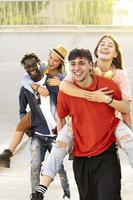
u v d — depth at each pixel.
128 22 24.39
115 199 5.88
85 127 5.92
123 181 8.85
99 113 5.88
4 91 14.78
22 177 9.19
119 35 21.67
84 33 22.34
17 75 16.09
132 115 12.15
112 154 5.94
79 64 5.80
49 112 7.27
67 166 9.65
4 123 12.46
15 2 24.64
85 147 5.94
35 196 5.91
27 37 21.58
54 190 8.53
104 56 6.09
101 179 5.91
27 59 7.21
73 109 5.91
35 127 7.36
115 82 6.08
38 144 7.37
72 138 6.02
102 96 5.82
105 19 24.47
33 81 7.27
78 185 6.08
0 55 18.44
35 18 24.64
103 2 24.61
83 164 5.98
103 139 5.92
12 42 20.55
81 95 5.84
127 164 9.70
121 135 5.90
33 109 7.30
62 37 21.55
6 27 23.28
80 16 24.61
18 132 7.28
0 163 7.09
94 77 5.92
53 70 7.24
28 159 10.11
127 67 16.31
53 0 24.89
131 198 8.10
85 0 24.62
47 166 5.98
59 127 6.13
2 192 8.46
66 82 5.95
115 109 5.91
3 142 11.00
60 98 5.98
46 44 20.06
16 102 13.94
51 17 24.72
